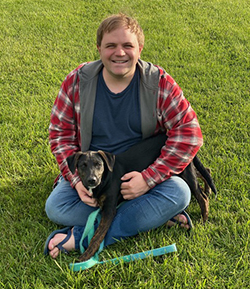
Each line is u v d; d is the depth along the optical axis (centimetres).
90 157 349
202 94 635
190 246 341
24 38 842
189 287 304
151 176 353
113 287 305
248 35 848
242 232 359
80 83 359
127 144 376
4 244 350
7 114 581
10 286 306
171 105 358
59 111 376
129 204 354
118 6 1015
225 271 320
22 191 425
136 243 347
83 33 871
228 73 695
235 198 408
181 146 357
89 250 334
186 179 381
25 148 510
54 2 1051
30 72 704
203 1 1061
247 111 573
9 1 1055
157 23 916
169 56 759
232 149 493
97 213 349
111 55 332
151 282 305
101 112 361
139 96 355
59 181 397
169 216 358
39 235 362
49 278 314
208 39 838
